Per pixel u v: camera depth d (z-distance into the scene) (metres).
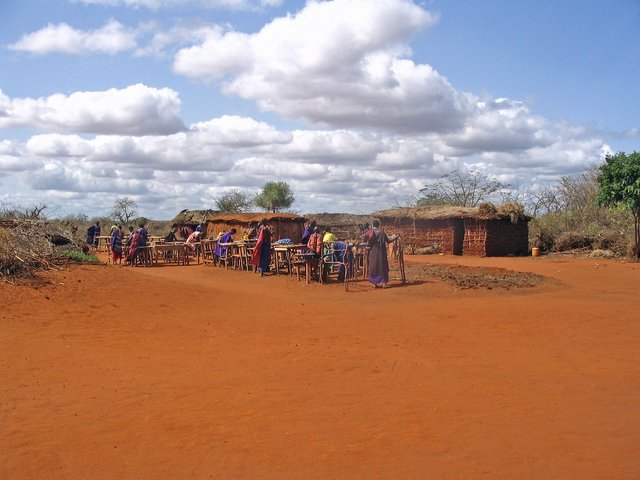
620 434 6.44
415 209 39.69
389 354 10.37
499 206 36.09
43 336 11.53
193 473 5.67
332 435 6.56
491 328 12.63
